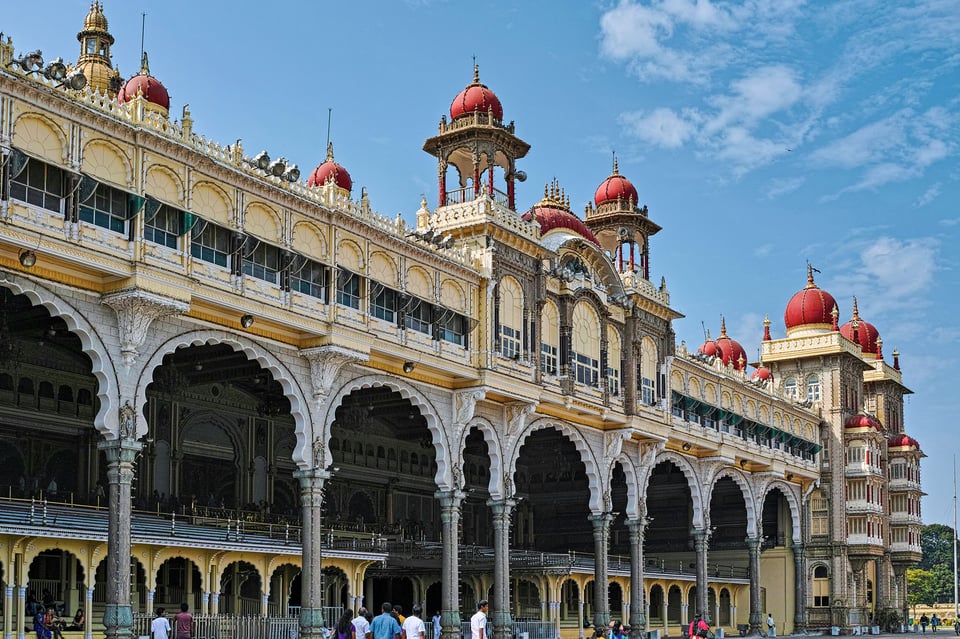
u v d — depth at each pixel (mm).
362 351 42062
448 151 52969
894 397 100562
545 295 53656
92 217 33156
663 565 75188
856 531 83750
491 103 52969
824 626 82312
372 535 53250
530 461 73500
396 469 64875
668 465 81938
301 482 40938
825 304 90312
